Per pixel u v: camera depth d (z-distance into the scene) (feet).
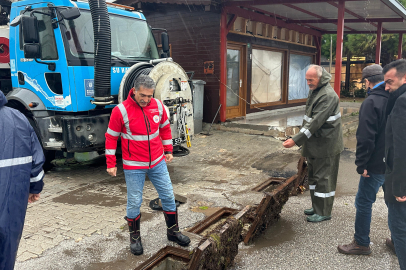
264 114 38.24
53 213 13.35
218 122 32.32
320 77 12.14
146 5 34.04
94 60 15.97
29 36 15.58
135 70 17.39
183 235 10.44
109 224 12.29
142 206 14.02
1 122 6.46
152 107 9.89
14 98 17.98
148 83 9.22
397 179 7.84
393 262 10.14
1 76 21.17
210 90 32.30
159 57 21.54
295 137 12.09
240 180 17.74
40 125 17.49
